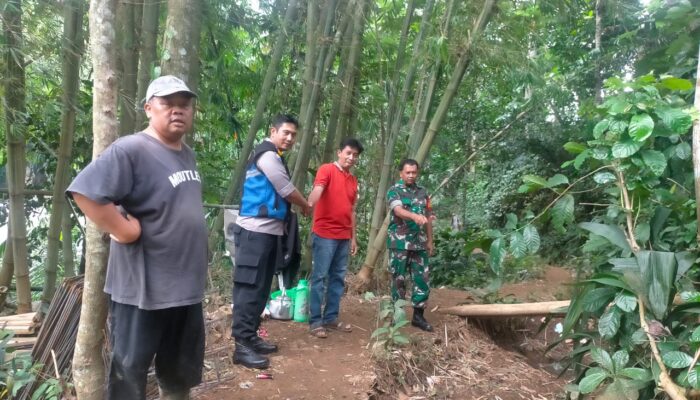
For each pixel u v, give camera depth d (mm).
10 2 4090
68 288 3146
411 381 3838
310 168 6320
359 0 5383
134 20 4371
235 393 3246
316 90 5305
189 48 3219
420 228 4520
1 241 6328
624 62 8398
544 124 9617
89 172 2119
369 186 6938
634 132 2205
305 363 3734
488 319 5172
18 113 4332
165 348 2512
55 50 4590
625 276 2336
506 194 9906
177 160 2352
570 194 2752
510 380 4078
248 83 7316
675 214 2670
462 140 10344
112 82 2449
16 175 4648
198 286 2361
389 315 4613
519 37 5469
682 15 2893
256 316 3629
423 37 5383
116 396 2375
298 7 6250
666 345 2197
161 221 2244
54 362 3057
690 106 2457
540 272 7355
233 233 3658
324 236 4227
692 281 2457
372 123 6254
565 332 2670
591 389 2271
